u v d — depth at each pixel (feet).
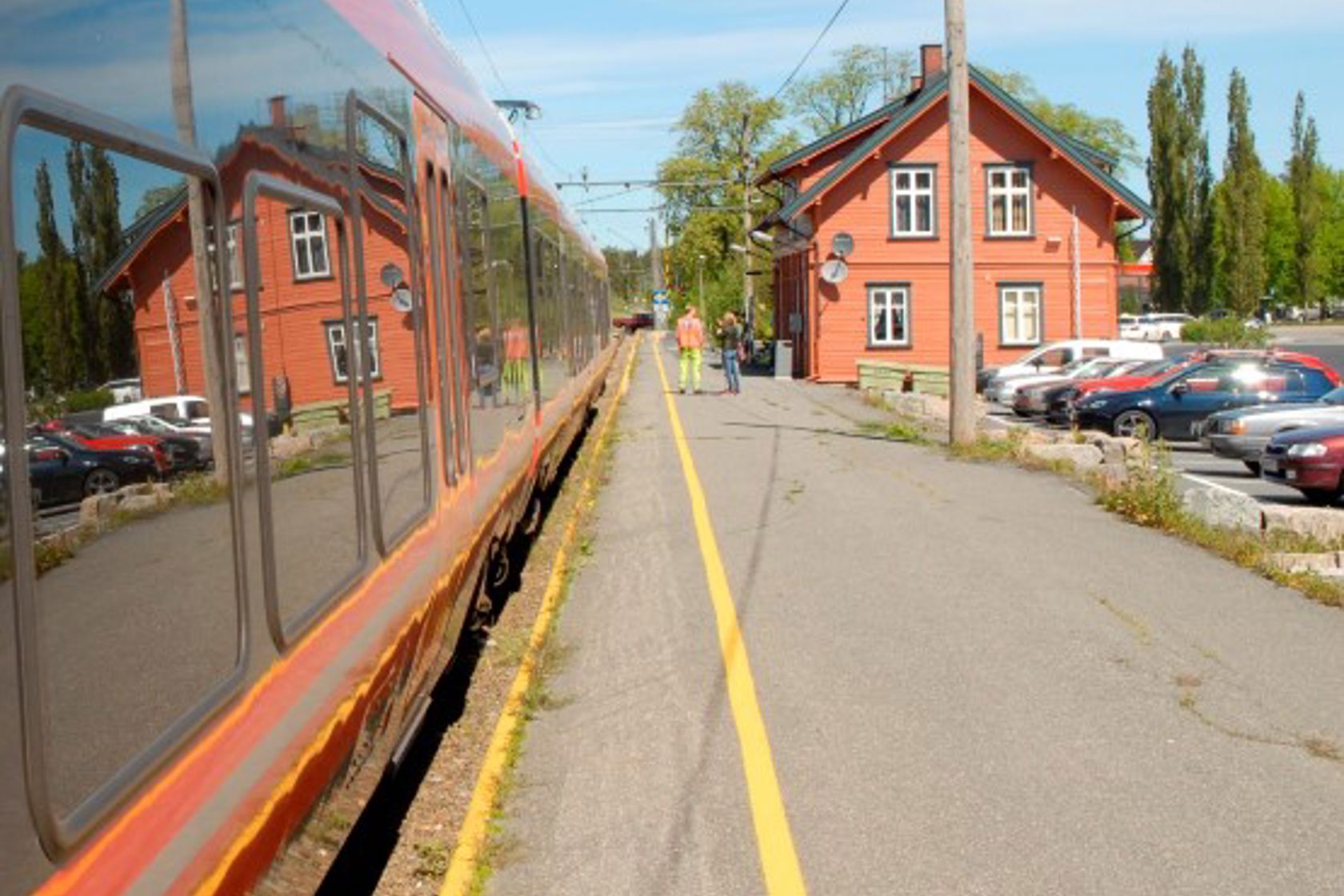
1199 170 263.90
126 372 8.71
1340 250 335.47
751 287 178.19
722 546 37.32
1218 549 35.17
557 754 21.29
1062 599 30.01
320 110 14.02
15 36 7.25
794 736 21.54
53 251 7.75
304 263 13.15
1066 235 126.41
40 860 7.13
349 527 14.02
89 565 7.97
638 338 265.54
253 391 11.28
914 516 41.11
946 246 125.90
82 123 8.04
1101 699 22.89
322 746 12.76
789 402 92.32
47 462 7.57
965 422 58.85
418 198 20.13
